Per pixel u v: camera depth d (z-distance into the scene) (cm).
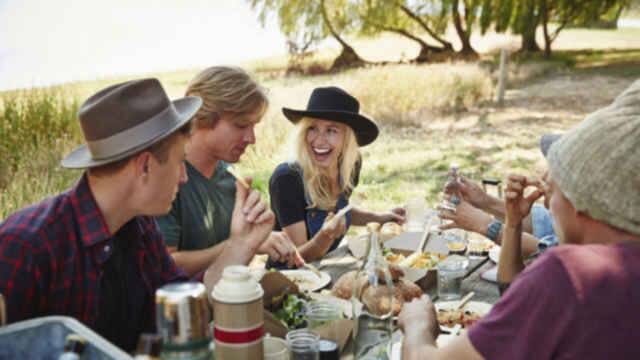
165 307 113
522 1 1723
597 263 119
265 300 177
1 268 145
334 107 306
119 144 151
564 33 1978
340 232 270
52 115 732
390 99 1150
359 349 174
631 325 114
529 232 282
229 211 248
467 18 1716
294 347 146
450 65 1507
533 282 121
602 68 1550
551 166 132
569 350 116
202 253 225
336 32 1573
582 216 128
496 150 913
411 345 150
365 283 180
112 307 168
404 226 304
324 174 304
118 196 157
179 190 232
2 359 111
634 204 120
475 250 273
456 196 272
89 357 109
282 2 1449
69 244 155
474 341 125
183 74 1274
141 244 176
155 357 114
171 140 157
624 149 121
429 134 1013
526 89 1344
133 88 152
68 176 661
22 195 600
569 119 1091
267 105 236
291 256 241
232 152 236
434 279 236
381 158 882
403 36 1742
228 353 132
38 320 115
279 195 298
